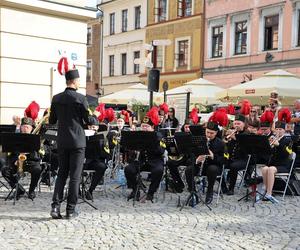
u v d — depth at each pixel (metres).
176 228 6.35
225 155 8.21
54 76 12.19
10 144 7.52
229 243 5.65
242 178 9.59
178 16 31.98
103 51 39.81
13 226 6.31
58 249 5.30
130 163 8.43
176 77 31.83
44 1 11.87
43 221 6.62
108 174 10.81
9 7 11.44
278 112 10.21
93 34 41.00
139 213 7.27
